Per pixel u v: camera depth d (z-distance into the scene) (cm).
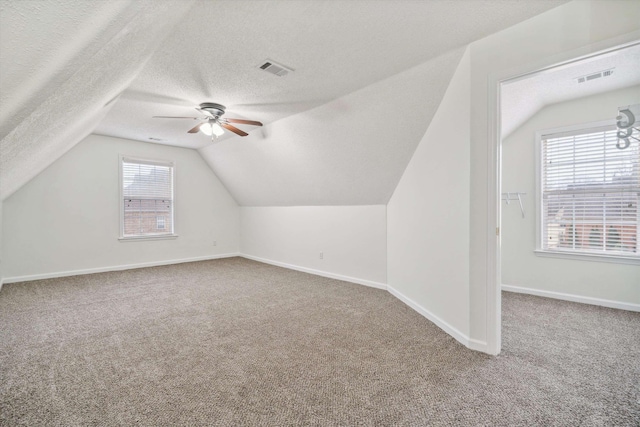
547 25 172
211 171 603
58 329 250
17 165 178
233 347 218
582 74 265
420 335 237
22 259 407
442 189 245
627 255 297
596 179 319
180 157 557
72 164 443
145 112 346
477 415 145
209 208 602
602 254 309
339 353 208
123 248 494
